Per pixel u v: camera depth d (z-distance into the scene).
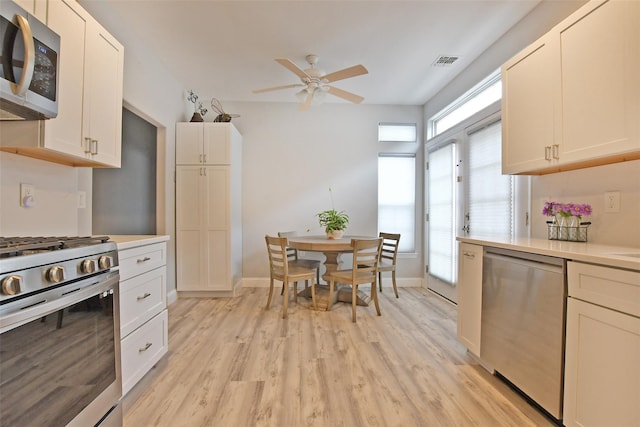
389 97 4.23
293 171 4.48
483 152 3.09
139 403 1.70
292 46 2.93
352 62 3.23
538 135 1.93
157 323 1.99
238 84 3.85
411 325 2.91
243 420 1.56
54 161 1.78
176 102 3.74
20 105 1.16
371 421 1.56
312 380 1.94
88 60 1.64
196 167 3.79
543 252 1.53
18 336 0.94
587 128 1.61
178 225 3.78
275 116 4.48
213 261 3.81
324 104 4.51
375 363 2.16
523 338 1.67
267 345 2.45
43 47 1.24
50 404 1.06
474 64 3.20
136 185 3.55
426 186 4.43
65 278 1.10
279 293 4.07
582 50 1.63
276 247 4.41
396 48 2.96
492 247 1.95
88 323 1.25
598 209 1.85
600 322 1.25
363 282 3.12
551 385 1.48
